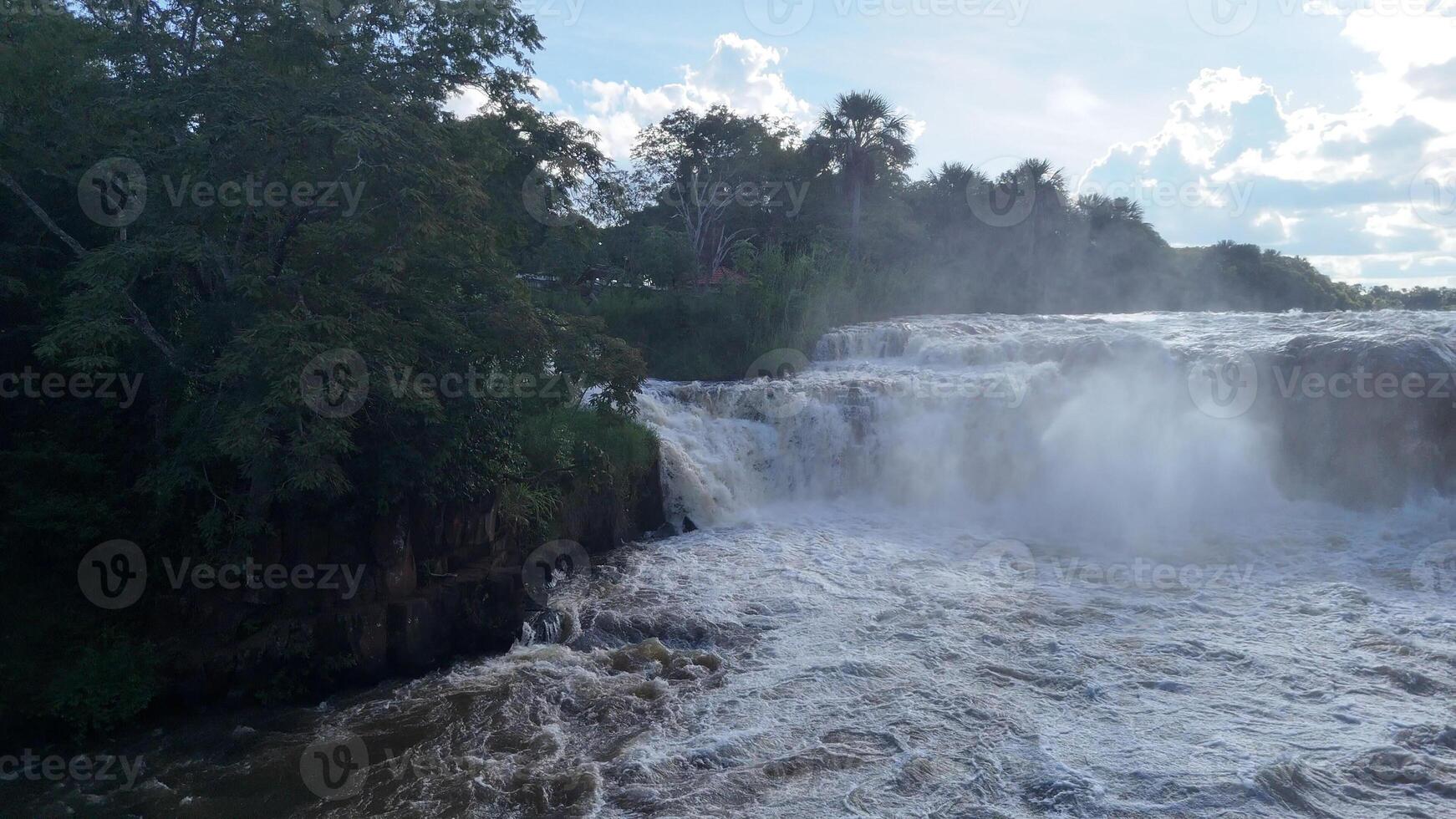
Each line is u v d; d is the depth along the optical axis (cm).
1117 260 5831
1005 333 2922
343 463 1194
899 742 981
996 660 1190
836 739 994
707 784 911
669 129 5747
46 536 1134
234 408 1067
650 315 3125
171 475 1083
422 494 1238
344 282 1176
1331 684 1101
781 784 909
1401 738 970
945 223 5719
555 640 1330
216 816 881
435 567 1305
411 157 1137
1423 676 1114
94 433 1250
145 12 1193
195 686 1096
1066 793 869
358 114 1093
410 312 1221
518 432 1550
